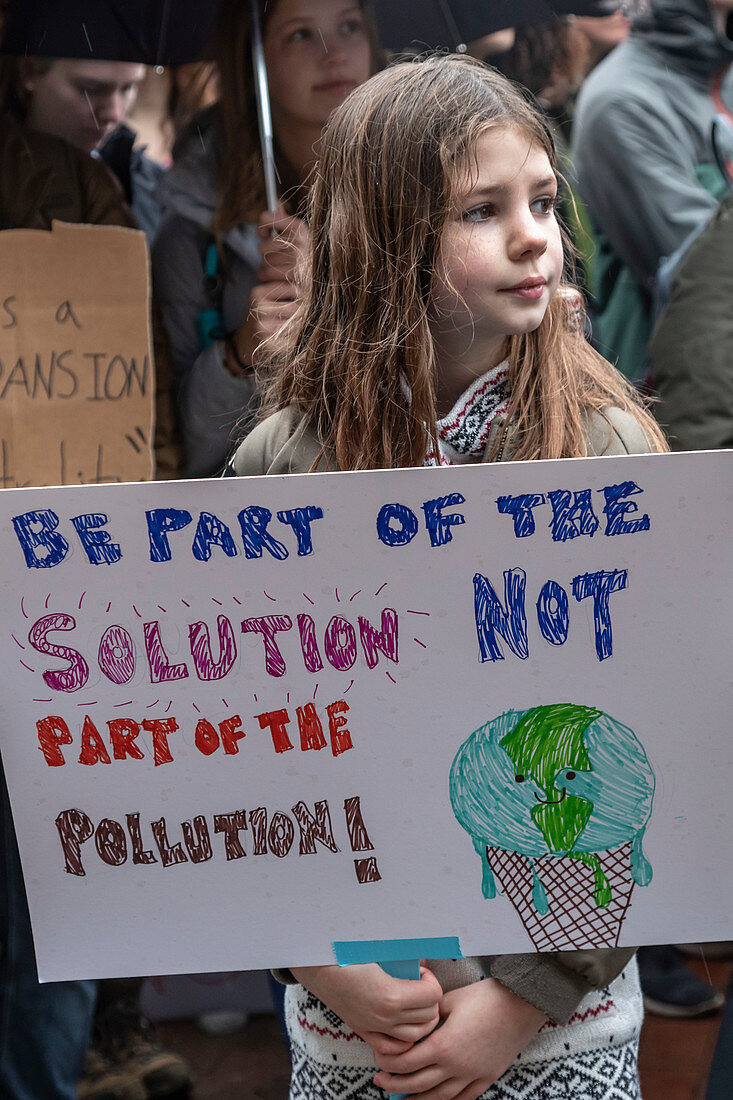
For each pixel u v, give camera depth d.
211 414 2.31
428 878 1.13
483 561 1.07
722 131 2.70
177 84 2.36
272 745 1.11
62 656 1.10
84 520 1.07
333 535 1.07
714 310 2.14
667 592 1.07
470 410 1.24
